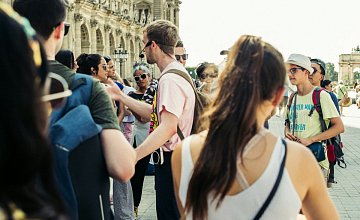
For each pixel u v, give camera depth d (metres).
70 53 7.26
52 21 3.89
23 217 1.64
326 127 8.17
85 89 3.92
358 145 24.55
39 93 1.87
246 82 3.06
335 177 15.60
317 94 8.12
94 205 3.70
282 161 3.04
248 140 3.05
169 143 6.22
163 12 93.19
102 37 63.06
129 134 11.57
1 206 1.64
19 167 1.74
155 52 6.58
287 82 3.22
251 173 3.02
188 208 3.16
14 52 1.80
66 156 3.50
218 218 3.06
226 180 2.98
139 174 10.72
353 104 71.94
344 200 12.30
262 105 3.12
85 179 3.64
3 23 1.81
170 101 6.00
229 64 3.18
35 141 1.79
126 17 72.94
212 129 3.09
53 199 1.79
